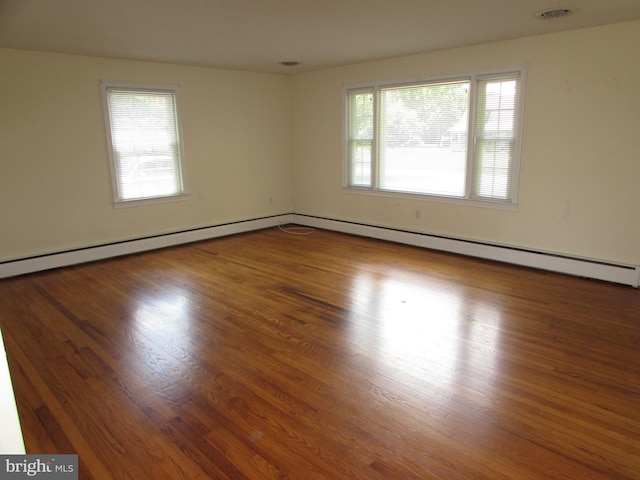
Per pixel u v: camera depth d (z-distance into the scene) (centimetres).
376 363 288
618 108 405
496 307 375
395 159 587
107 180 534
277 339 323
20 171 471
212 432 224
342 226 668
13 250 477
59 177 498
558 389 257
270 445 214
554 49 430
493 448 210
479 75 484
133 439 220
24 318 365
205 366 287
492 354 297
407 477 193
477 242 519
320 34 421
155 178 578
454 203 535
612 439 215
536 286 423
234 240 632
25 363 293
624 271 418
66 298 410
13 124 462
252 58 543
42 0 303
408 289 422
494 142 489
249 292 420
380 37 438
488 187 504
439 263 504
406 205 586
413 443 214
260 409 242
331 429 225
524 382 264
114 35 407
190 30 396
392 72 561
